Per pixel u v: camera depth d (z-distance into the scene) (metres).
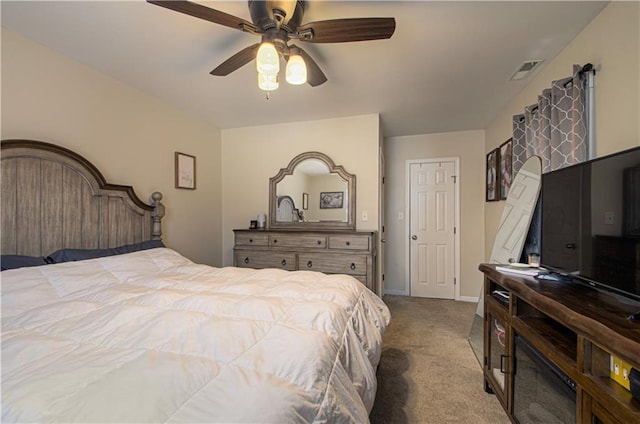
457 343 2.59
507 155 2.99
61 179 1.98
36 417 0.61
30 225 1.81
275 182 3.62
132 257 2.06
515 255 2.26
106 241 2.27
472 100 2.89
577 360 0.94
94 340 1.01
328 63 2.16
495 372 1.78
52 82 2.00
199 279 1.84
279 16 1.34
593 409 0.87
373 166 3.30
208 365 0.81
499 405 1.72
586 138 1.70
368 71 2.29
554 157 1.92
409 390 1.88
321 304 1.33
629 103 1.44
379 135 3.33
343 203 3.37
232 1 1.54
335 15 1.62
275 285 1.70
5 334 1.08
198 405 0.65
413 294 4.25
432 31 1.77
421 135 4.20
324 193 3.44
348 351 1.17
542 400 1.24
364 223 3.33
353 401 0.94
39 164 1.86
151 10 1.61
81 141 2.18
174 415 0.61
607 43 1.57
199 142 3.48
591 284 1.21
